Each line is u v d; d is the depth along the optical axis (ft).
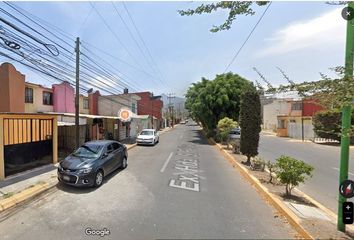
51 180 29.81
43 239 16.15
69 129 56.65
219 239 15.85
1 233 17.08
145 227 17.71
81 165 28.17
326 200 24.63
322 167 42.98
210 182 30.63
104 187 28.43
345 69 13.62
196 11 15.55
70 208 21.71
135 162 45.47
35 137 37.29
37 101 62.64
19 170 34.19
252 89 40.81
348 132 14.75
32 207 21.99
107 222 18.67
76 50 45.75
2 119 29.96
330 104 14.42
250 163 40.98
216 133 82.38
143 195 25.30
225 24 15.83
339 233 15.66
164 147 70.59
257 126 40.55
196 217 19.44
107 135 78.13
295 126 116.57
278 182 28.76
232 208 21.43
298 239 15.79
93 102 97.76
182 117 454.81
